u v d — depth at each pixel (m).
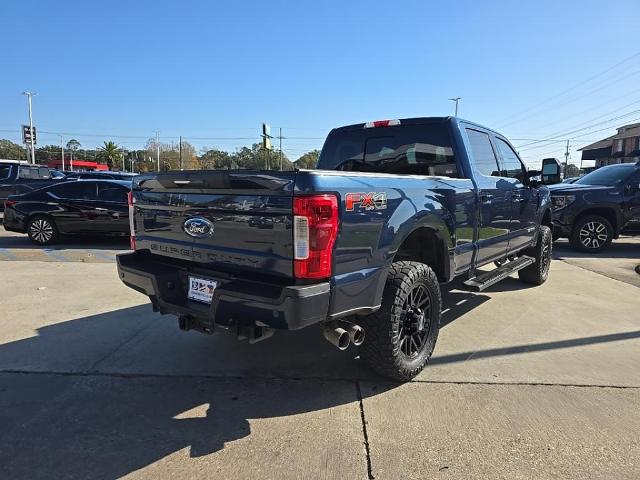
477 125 5.05
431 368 3.87
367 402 3.30
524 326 4.93
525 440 2.84
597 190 9.80
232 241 3.04
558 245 11.19
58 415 3.11
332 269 2.80
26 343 4.36
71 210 10.38
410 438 2.86
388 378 3.60
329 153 5.48
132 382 3.60
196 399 3.34
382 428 2.97
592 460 2.65
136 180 3.83
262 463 2.62
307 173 2.70
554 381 3.63
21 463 2.61
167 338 4.52
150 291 3.49
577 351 4.24
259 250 2.89
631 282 7.06
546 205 6.82
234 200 2.99
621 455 2.70
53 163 80.81
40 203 10.43
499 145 5.53
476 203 4.49
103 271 7.58
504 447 2.77
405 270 3.45
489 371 3.81
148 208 3.70
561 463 2.62
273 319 2.72
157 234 3.64
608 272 7.84
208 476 2.51
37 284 6.64
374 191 3.09
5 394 3.38
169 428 2.96
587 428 2.97
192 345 4.35
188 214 3.32
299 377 3.70
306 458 2.66
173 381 3.62
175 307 3.34
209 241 3.20
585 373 3.78
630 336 4.63
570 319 5.18
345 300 2.90
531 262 6.12
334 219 2.77
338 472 2.54
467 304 5.78
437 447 2.77
